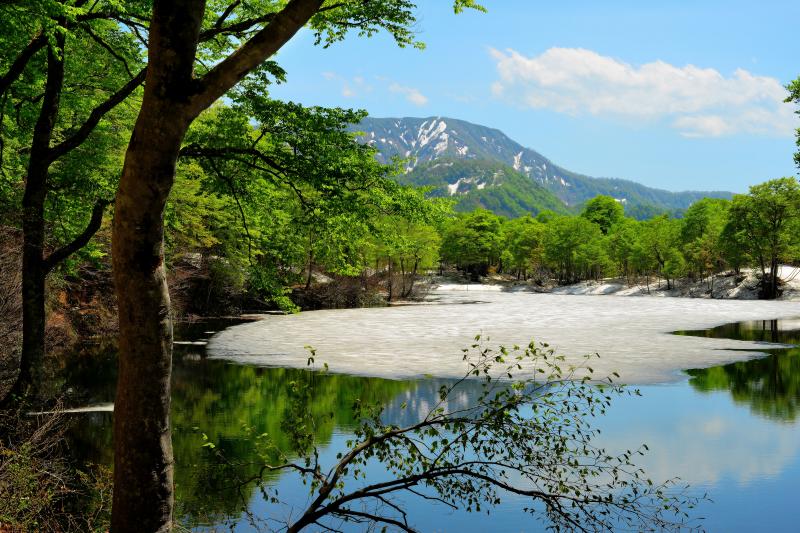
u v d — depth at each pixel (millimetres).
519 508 9062
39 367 13234
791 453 12203
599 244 107562
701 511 9078
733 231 81062
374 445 5629
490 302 69125
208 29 12555
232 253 38844
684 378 20516
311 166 12641
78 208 15766
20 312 15734
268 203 15008
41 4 9727
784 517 8953
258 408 15805
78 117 15500
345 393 17688
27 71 13078
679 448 12547
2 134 14328
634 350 26875
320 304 55375
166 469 4555
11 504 6406
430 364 23062
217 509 9141
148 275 4422
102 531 7297
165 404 4570
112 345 26312
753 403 16812
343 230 14406
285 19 4039
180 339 30609
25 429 9023
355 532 8273
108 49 13906
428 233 71875
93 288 29672
